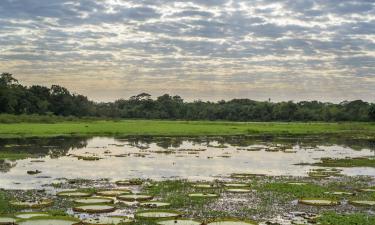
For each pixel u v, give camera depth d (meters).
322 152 53.28
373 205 22.81
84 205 21.70
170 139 71.69
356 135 89.94
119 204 22.44
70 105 144.12
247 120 167.75
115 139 70.06
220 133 86.25
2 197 23.64
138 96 193.88
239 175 33.22
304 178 32.38
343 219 19.67
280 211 21.48
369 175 34.34
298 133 93.94
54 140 64.06
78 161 40.94
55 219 18.58
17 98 121.56
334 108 165.50
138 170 35.59
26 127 84.38
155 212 20.44
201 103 190.88
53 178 30.88
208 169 36.75
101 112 162.75
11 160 40.47
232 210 21.56
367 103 169.50
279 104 171.00
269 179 31.67
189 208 21.84
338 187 28.50
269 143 66.00
